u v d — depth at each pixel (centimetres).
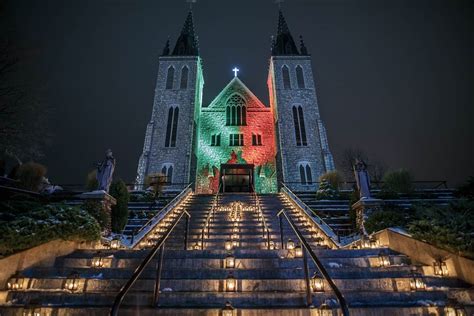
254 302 523
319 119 4019
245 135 4350
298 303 522
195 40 4897
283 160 3738
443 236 632
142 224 1448
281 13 5134
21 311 492
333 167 3666
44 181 1781
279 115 4031
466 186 1560
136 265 696
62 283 590
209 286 582
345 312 346
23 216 718
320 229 1148
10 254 614
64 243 739
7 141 1574
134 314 491
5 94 1555
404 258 714
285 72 4403
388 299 535
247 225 1276
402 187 1855
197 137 4244
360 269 640
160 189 2470
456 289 560
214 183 4038
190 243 1088
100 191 1070
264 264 691
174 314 489
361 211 1113
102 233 998
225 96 4622
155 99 4097
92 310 493
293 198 1867
